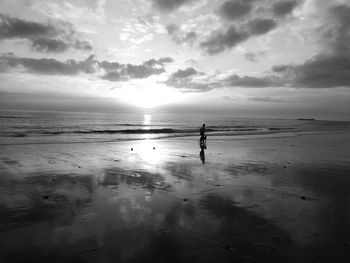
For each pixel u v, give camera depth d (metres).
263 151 18.12
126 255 4.30
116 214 6.15
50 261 4.09
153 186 8.73
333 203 7.08
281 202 7.15
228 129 51.34
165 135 32.56
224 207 6.71
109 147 19.05
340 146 22.05
